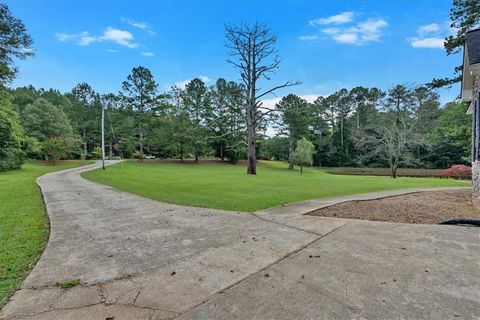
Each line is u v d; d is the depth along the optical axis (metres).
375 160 39.97
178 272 3.05
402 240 4.01
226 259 3.41
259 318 2.14
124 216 6.04
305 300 2.40
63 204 7.62
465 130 16.83
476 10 14.45
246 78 19.97
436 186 12.16
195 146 38.25
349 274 2.91
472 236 4.15
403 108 27.73
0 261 3.41
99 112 52.62
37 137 39.28
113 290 2.65
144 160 39.94
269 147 44.69
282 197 8.39
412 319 2.09
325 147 46.31
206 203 7.46
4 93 22.20
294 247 3.81
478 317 2.11
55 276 2.99
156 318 2.17
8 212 6.53
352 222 5.17
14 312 2.27
